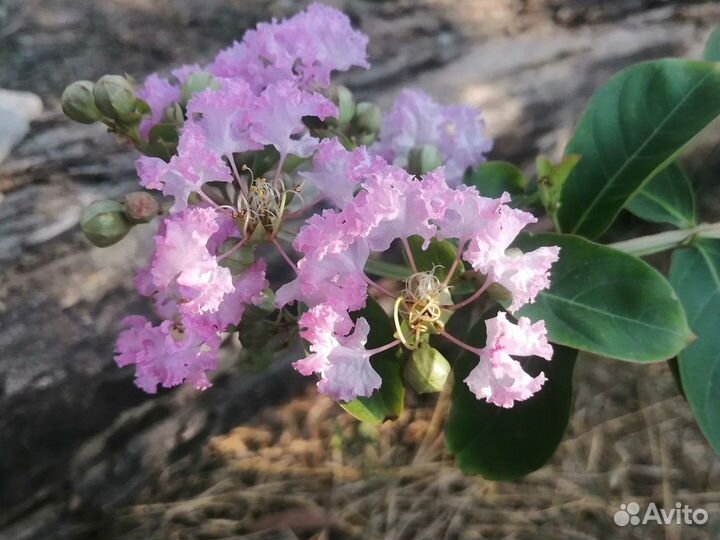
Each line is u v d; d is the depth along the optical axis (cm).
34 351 20
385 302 20
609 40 23
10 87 20
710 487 21
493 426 15
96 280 20
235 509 21
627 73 15
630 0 23
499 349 11
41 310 20
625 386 23
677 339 12
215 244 12
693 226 17
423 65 22
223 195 13
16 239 19
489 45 22
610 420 23
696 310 15
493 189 17
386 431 23
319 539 21
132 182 20
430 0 22
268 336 14
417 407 23
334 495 22
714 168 23
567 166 15
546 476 22
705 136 22
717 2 23
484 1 22
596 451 22
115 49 21
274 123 12
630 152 15
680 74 15
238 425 23
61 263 20
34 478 20
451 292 13
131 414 21
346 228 11
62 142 20
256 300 12
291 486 22
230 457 22
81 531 21
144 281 15
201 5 21
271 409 23
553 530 21
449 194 11
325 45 14
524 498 21
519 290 11
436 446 22
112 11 21
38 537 20
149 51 21
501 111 22
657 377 23
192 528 21
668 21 23
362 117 15
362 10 22
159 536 21
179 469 22
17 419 20
